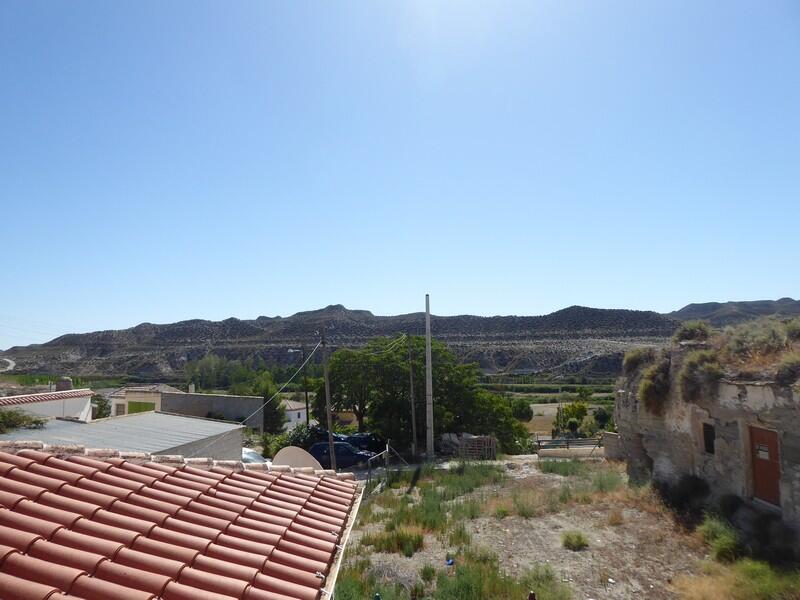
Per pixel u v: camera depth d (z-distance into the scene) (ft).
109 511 17.28
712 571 34.86
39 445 21.22
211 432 56.85
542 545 42.70
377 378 110.01
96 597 12.10
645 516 47.62
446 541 44.80
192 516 18.51
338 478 29.71
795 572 31.94
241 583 14.44
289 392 228.43
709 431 48.14
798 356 37.76
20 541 13.46
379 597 30.04
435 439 106.52
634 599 32.42
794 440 36.35
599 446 93.91
